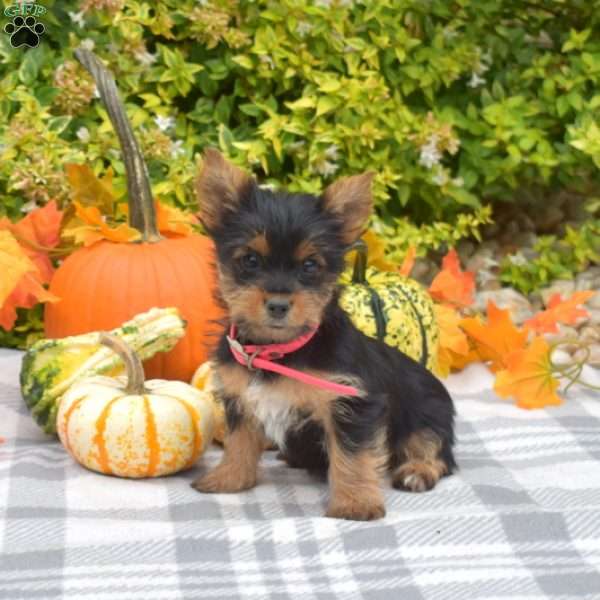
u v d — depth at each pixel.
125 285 1.07
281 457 1.00
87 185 1.17
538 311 1.37
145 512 0.90
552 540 0.86
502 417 1.08
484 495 0.93
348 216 0.92
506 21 1.44
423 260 1.41
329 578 0.81
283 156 1.30
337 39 1.29
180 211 1.20
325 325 0.90
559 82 1.33
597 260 1.40
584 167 1.36
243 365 0.91
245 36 1.27
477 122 1.33
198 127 1.31
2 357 1.18
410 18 1.36
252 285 0.88
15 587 0.80
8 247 1.04
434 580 0.81
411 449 0.96
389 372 0.96
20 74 1.22
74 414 0.95
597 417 1.08
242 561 0.83
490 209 1.38
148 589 0.80
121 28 1.24
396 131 1.30
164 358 1.08
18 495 0.90
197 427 0.96
